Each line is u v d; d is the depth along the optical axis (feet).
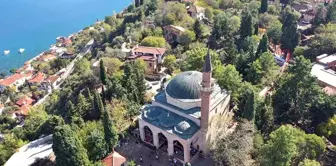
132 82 310.65
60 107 391.04
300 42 439.22
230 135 245.45
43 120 356.59
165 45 444.96
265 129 265.34
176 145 257.14
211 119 245.04
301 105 267.80
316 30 445.37
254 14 496.23
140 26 517.55
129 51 445.37
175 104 251.19
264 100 272.72
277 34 444.55
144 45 447.42
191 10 526.16
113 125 249.55
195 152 254.27
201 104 229.86
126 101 297.33
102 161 236.22
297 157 226.99
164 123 245.24
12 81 596.29
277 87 306.14
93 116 296.71
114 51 440.45
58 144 205.16
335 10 462.60
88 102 313.73
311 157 225.97
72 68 591.78
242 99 275.39
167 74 395.34
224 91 274.36
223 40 435.53
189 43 445.78
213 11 537.65
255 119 266.36
